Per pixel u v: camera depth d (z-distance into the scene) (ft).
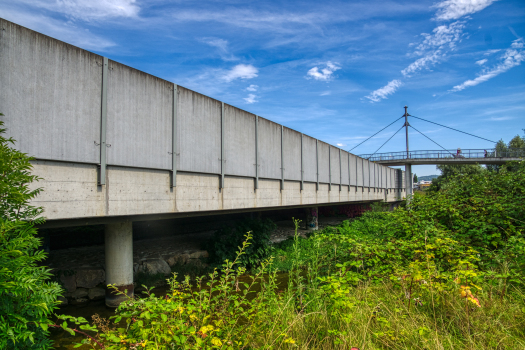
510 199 24.71
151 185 23.77
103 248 36.24
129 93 22.29
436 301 13.76
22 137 16.88
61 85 18.60
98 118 20.36
